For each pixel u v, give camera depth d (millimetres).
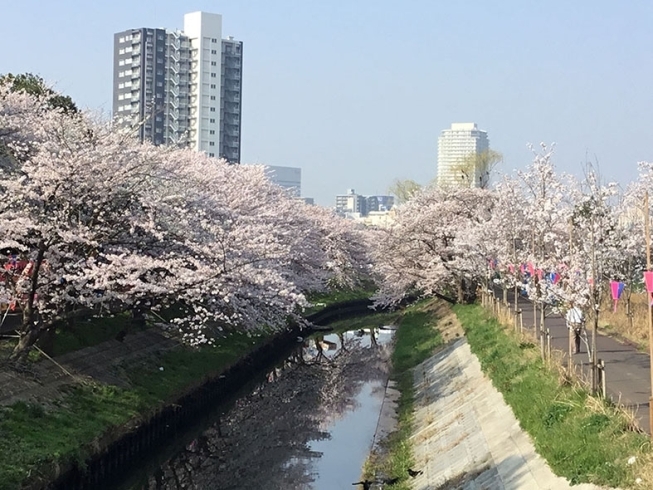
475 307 44406
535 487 14000
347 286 71250
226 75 104750
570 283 22984
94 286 20578
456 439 21391
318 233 57219
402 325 52969
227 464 25031
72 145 21359
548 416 16656
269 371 41188
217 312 25641
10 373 20969
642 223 31438
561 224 30672
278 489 22188
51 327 22422
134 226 22484
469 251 42062
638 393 17953
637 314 31797
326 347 48969
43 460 17438
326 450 26531
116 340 28062
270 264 28141
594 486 12398
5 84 28531
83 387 23125
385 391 33719
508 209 36344
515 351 25828
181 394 27344
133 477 22578
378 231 57281
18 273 21578
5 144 24234
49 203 20906
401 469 21531
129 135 24250
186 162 31547
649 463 11883
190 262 23578
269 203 39812
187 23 102750
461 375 29047
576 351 24312
